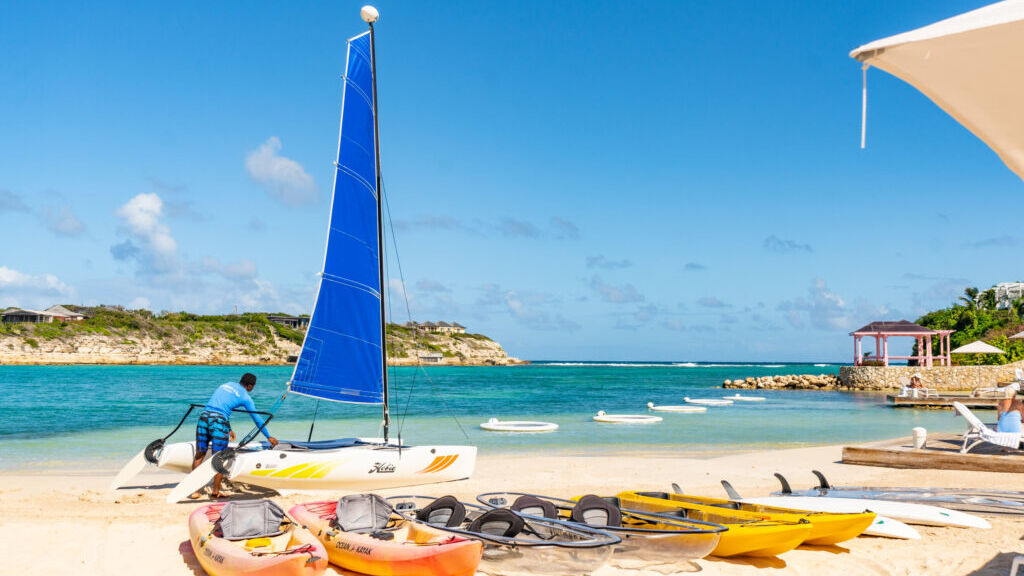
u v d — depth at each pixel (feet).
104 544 25.34
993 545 25.44
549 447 57.93
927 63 10.40
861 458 45.93
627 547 22.16
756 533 22.88
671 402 124.16
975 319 237.66
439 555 19.63
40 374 252.21
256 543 22.20
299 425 77.61
